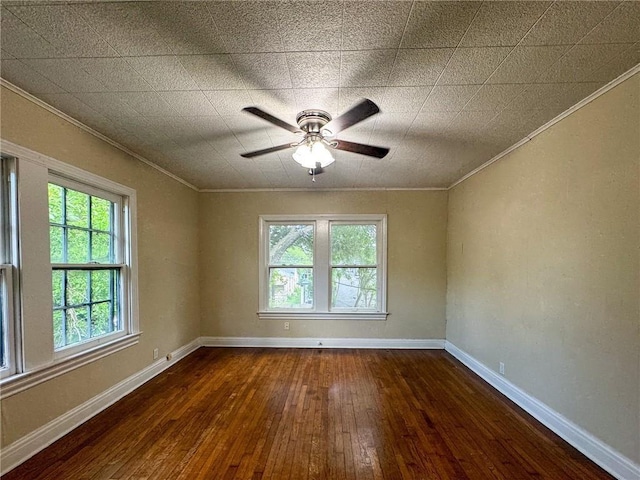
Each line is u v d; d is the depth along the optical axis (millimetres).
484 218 3541
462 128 2582
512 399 2965
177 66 1755
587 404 2127
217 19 1416
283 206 4805
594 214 2072
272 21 1430
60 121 2320
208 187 4711
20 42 1552
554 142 2439
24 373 2039
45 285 2205
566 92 2031
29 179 2092
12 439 1973
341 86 1960
